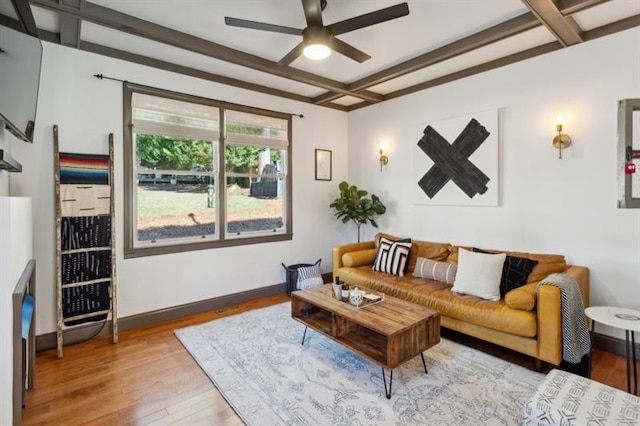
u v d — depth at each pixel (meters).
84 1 2.42
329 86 4.07
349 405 2.11
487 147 3.58
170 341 3.07
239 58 3.30
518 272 2.97
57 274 2.83
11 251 1.60
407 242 3.99
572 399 1.58
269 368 2.57
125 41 3.07
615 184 2.78
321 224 5.07
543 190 3.21
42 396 2.22
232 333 3.22
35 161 2.84
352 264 4.09
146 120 3.42
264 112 4.35
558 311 2.34
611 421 1.43
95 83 3.12
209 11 2.61
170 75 3.56
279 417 2.00
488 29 2.88
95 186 3.09
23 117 2.12
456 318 2.89
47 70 2.89
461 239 3.88
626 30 2.70
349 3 2.51
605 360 2.67
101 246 3.11
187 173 3.80
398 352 2.19
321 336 3.15
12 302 1.59
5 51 1.77
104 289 3.13
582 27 2.83
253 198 4.40
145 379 2.43
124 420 1.99
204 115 3.82
